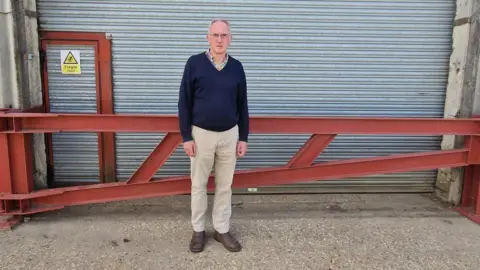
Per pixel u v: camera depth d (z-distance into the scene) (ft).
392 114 14.34
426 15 13.69
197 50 13.47
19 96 11.85
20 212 11.70
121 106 13.67
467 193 13.47
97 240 11.06
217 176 10.55
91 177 14.16
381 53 13.88
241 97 10.05
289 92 13.99
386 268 9.96
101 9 12.96
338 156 14.61
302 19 13.52
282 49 13.69
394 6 13.57
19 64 11.77
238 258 10.27
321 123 11.76
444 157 12.60
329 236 11.51
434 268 9.99
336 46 13.76
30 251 10.40
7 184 11.62
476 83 13.03
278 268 9.87
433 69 14.07
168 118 11.32
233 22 13.42
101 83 13.38
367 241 11.26
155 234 11.48
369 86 14.10
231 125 9.88
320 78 13.96
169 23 13.24
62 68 13.17
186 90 9.62
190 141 9.88
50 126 11.25
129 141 13.99
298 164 12.21
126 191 12.10
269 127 11.67
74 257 10.17
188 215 12.84
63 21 12.89
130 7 13.03
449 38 13.88
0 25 11.35
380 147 14.58
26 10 12.08
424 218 12.86
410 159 12.50
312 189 14.98
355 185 15.03
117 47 13.26
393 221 12.60
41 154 13.29
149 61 13.43
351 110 14.23
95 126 11.27
